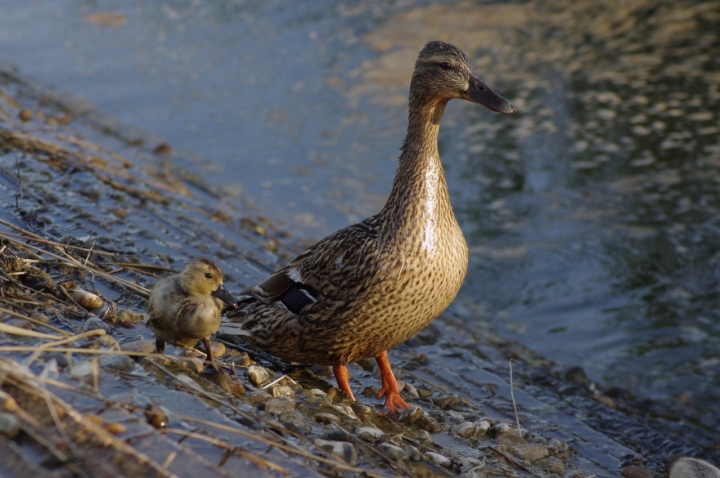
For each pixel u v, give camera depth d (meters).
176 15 22.84
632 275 13.02
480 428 8.00
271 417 6.50
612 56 19.30
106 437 5.20
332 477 5.64
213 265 6.93
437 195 7.92
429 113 8.19
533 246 13.80
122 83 19.20
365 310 7.72
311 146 16.83
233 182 15.57
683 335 11.79
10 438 5.13
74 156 13.23
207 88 18.94
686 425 9.95
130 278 9.02
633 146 16.08
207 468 5.25
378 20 21.64
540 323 12.16
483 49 19.78
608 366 11.20
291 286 8.18
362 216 14.88
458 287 8.20
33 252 8.65
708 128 16.30
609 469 8.04
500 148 16.38
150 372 6.45
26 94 18.11
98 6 23.66
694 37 19.92
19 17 22.95
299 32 21.28
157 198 12.91
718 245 13.48
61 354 6.22
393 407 8.14
